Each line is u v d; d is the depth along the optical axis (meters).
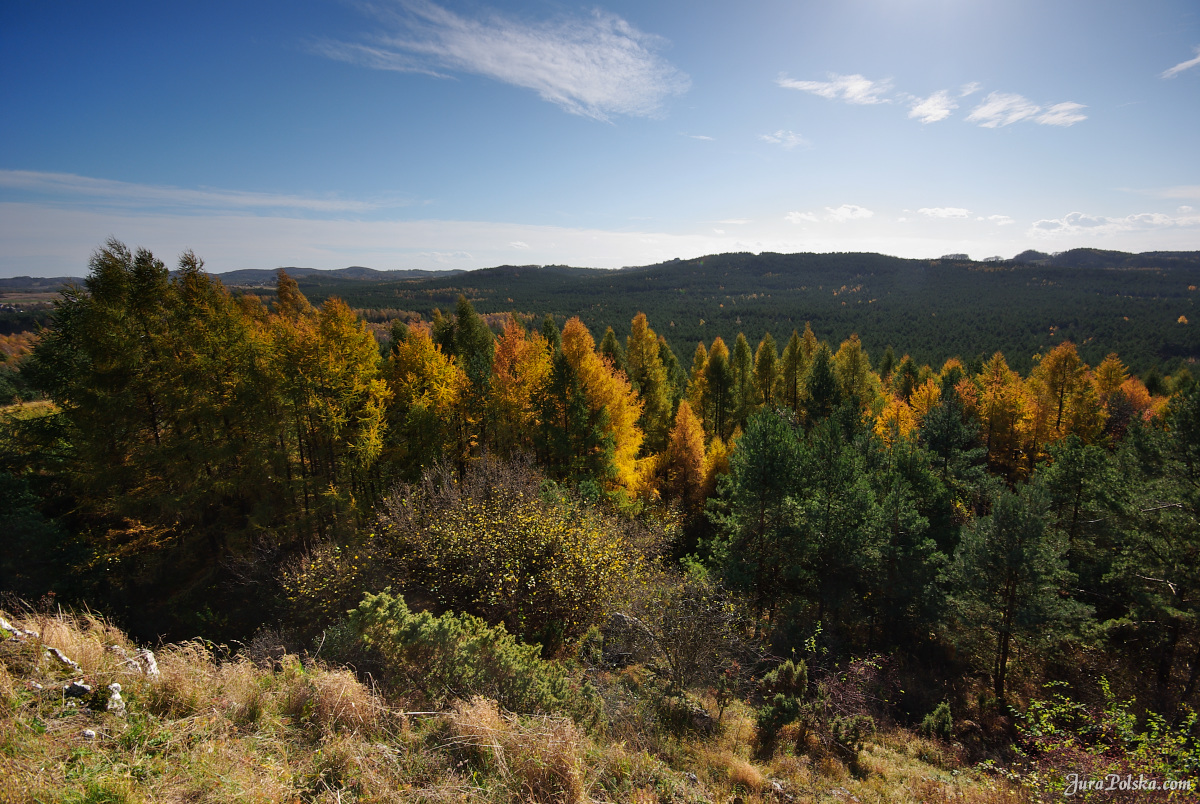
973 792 8.16
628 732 7.42
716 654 11.32
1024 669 17.50
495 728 5.50
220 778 4.04
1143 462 18.55
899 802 8.05
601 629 12.48
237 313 19.00
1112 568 18.28
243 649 9.74
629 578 13.87
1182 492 15.29
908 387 51.44
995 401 35.66
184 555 17.31
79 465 15.95
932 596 16.47
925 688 16.11
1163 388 58.22
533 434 24.38
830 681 12.20
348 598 13.53
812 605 17.97
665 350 52.94
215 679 5.55
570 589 12.40
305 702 5.56
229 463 17.88
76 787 3.56
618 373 33.03
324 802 4.26
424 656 7.37
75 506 17.33
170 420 17.09
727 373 41.31
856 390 45.69
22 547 13.14
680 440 28.02
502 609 11.98
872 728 12.25
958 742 12.47
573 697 7.52
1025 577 15.02
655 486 27.75
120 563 15.82
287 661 6.48
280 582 15.11
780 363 47.94
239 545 17.52
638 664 11.38
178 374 16.61
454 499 14.50
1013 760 12.02
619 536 15.80
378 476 20.39
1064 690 16.70
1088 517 21.12
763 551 18.33
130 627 14.57
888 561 17.48
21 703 4.20
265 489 18.41
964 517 22.94
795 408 45.38
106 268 15.88
